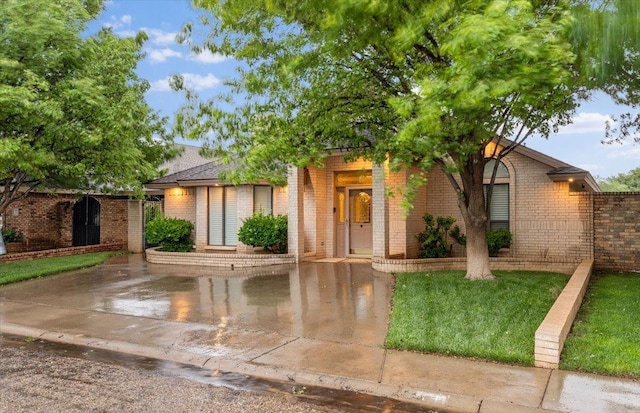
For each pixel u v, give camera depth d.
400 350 6.11
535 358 5.45
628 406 4.37
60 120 12.51
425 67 7.11
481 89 5.18
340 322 7.61
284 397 4.85
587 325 6.84
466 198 10.63
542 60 5.29
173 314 8.38
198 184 17.14
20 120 11.93
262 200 16.64
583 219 12.70
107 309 8.88
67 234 21.61
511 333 6.45
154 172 16.22
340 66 9.30
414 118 6.86
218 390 5.05
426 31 6.53
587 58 5.59
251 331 7.16
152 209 22.05
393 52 6.93
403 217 8.16
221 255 14.80
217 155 10.12
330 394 4.91
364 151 10.34
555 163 12.84
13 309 9.05
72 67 13.05
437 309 7.84
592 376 5.09
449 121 6.96
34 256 16.77
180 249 16.72
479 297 8.58
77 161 13.87
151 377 5.47
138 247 20.19
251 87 9.10
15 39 11.66
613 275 11.56
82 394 4.96
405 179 13.45
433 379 5.11
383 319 7.75
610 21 5.12
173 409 4.58
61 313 8.63
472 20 5.02
